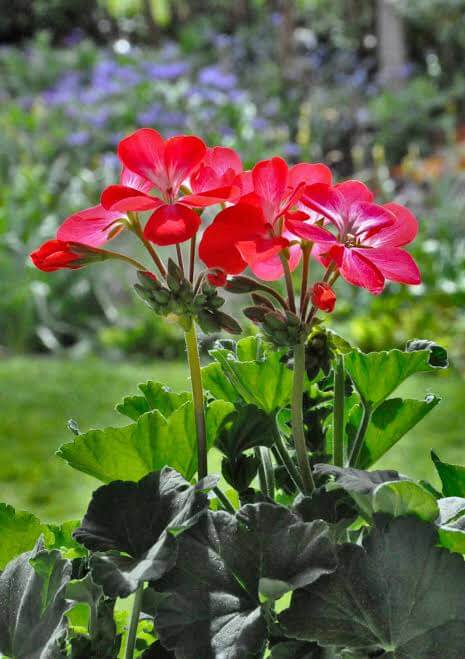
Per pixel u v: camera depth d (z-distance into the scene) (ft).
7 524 2.41
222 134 18.11
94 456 2.29
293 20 23.75
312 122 21.72
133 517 2.13
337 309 11.77
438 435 7.89
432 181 14.67
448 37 23.16
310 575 2.04
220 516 2.11
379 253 2.18
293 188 2.22
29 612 2.16
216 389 2.50
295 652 2.06
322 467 2.13
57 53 25.35
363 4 26.27
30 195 14.05
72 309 13.41
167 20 28.99
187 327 2.15
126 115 19.45
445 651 2.04
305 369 2.23
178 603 2.06
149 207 2.13
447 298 10.96
